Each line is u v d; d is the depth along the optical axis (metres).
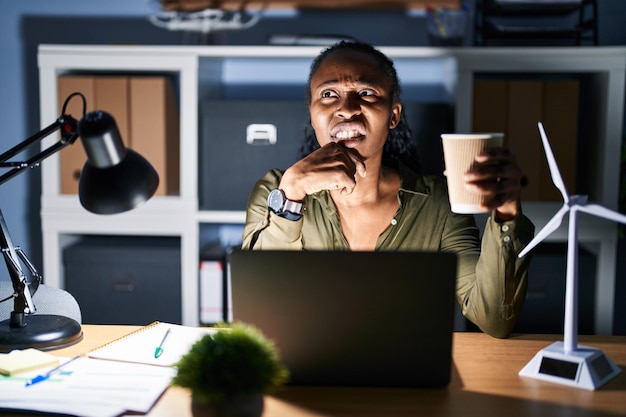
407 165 1.89
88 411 1.00
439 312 1.09
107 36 2.85
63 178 2.55
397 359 1.11
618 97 2.42
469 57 2.42
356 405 1.06
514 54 2.42
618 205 2.47
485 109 2.47
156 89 2.50
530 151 2.48
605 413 1.03
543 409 1.04
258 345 0.97
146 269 2.55
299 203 1.42
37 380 1.11
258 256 1.09
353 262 1.08
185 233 2.52
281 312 1.10
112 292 2.56
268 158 2.51
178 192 2.71
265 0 2.66
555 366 1.16
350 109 1.60
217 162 2.53
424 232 1.73
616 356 1.27
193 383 0.93
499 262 1.32
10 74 2.89
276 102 2.49
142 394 1.06
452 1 2.55
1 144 2.91
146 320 2.57
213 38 2.66
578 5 2.49
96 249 2.55
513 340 1.37
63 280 2.59
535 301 2.48
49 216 2.54
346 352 1.11
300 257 1.09
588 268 2.49
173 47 2.46
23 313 1.33
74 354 1.27
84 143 1.22
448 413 1.03
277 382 0.97
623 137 2.64
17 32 2.87
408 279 1.08
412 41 2.80
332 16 2.80
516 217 1.30
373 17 2.79
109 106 2.51
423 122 2.46
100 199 1.25
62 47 2.47
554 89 2.46
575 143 2.47
